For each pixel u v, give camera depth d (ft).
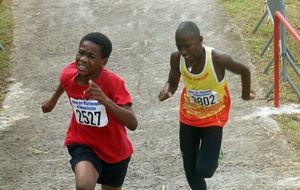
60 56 63.41
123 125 27.02
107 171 27.53
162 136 46.11
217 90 30.40
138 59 61.36
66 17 72.33
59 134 47.52
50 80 58.54
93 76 26.53
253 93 32.78
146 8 73.51
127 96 26.55
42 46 65.77
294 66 53.06
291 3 73.51
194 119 30.99
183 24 29.66
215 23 68.33
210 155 30.35
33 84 57.98
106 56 26.53
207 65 29.81
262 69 57.72
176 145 44.32
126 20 70.54
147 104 52.54
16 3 77.41
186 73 30.32
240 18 69.05
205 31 66.64
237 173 38.70
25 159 43.29
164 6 73.82
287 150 41.83
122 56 62.08
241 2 73.72
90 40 26.18
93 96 25.21
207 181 37.58
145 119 49.67
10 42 66.90
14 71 60.70
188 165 31.81
